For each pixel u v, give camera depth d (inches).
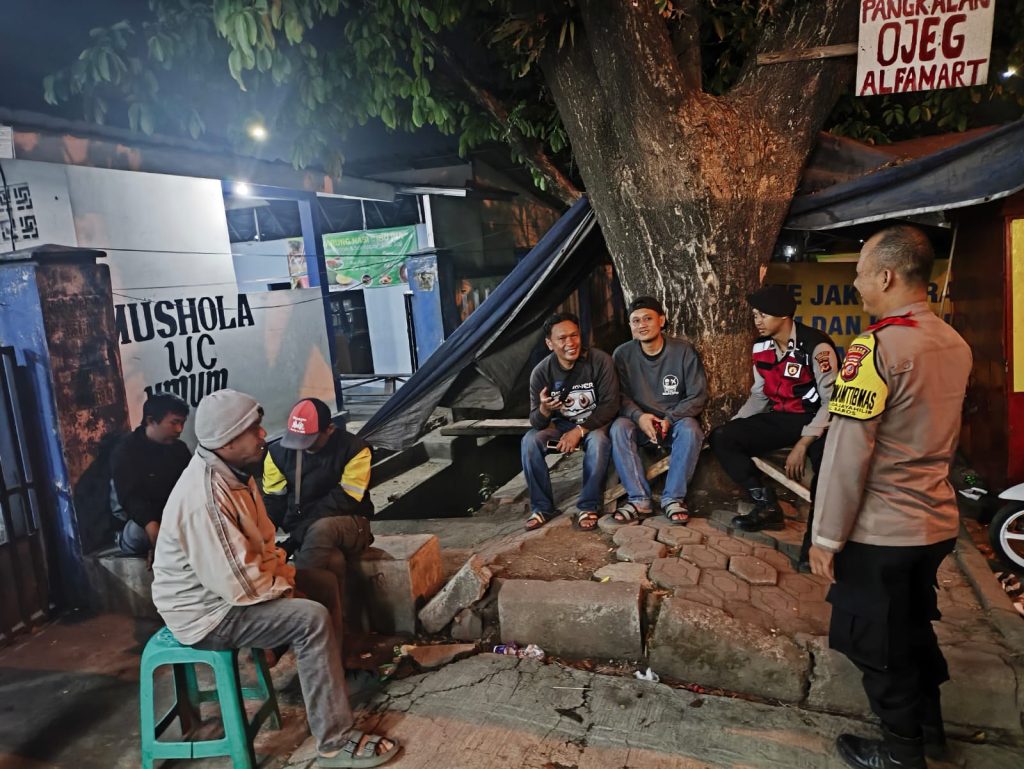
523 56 184.7
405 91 192.9
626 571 139.9
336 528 139.8
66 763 118.3
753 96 167.0
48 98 167.2
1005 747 104.0
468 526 217.8
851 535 92.0
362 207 420.5
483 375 200.7
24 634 161.3
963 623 120.3
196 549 103.7
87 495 170.4
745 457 153.6
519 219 484.4
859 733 108.0
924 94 241.3
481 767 107.1
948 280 201.2
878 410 86.4
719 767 103.3
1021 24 205.3
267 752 116.7
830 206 172.6
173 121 197.6
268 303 286.5
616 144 169.3
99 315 173.5
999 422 161.0
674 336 173.6
